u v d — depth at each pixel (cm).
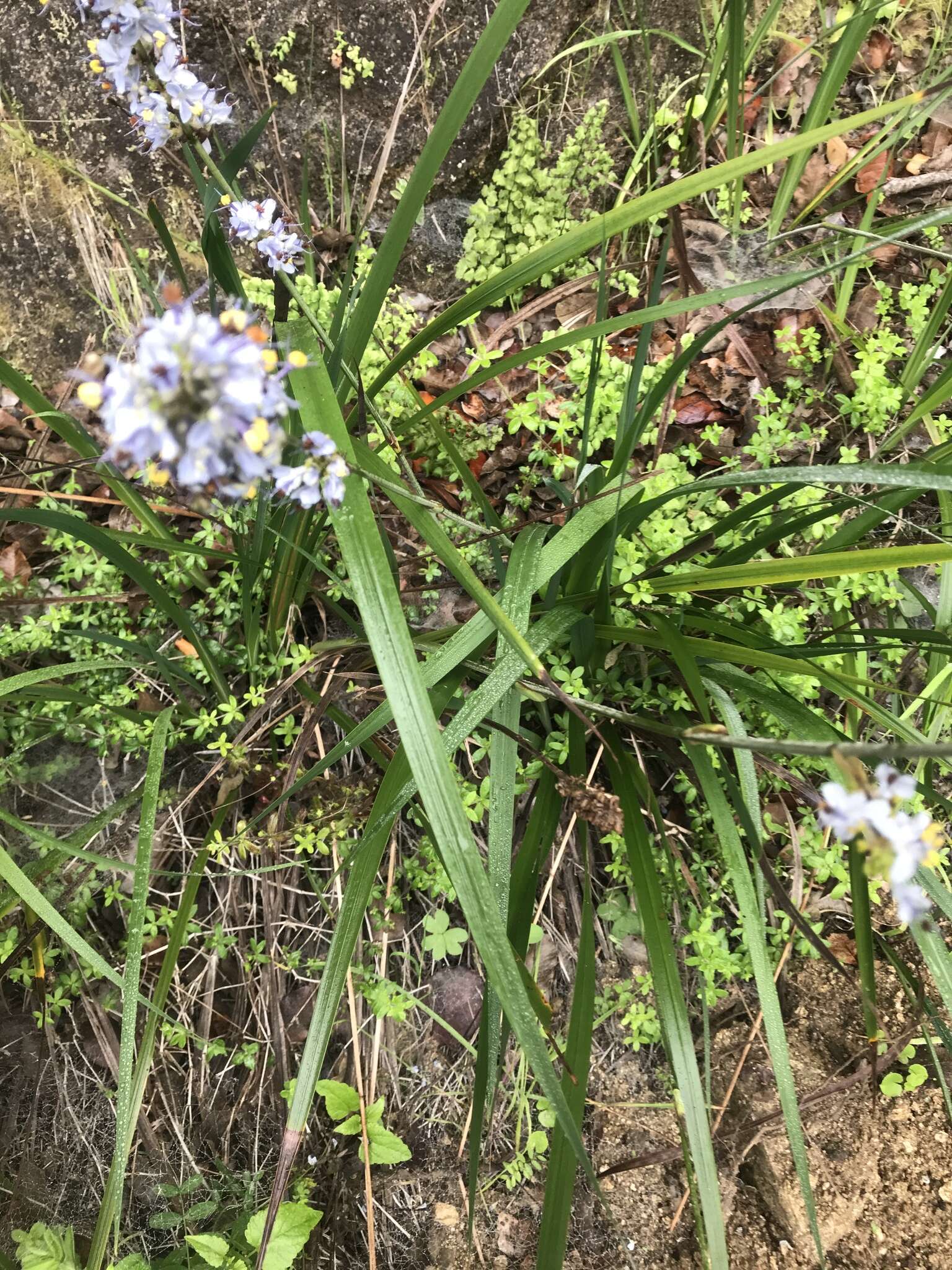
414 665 33
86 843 50
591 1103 56
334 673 54
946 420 58
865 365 55
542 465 61
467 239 65
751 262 65
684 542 53
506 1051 56
